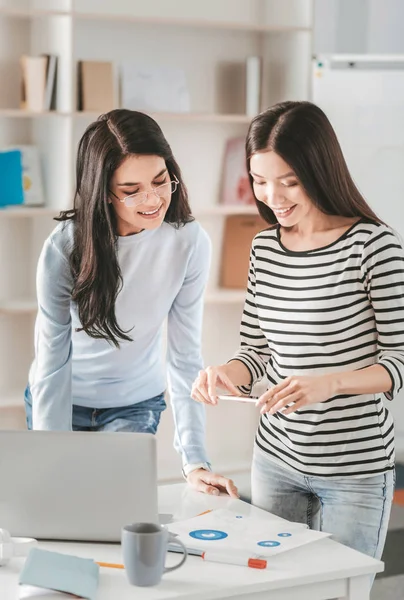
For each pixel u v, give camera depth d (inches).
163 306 98.0
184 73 186.9
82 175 90.1
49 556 67.8
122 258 94.5
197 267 97.8
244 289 197.6
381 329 79.5
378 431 82.0
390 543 154.4
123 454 73.7
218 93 195.5
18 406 175.8
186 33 191.6
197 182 196.9
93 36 183.2
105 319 93.9
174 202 94.6
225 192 196.4
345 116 184.2
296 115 80.0
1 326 187.3
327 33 203.9
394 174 186.1
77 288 91.9
